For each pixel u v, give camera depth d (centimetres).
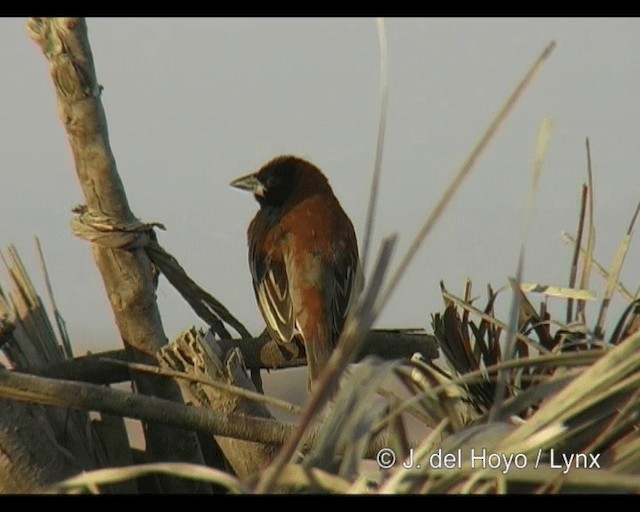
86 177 1081
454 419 630
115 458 1018
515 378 864
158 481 1027
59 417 995
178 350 1018
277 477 521
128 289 1077
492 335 921
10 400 920
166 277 1124
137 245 1086
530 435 581
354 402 587
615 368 593
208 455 1077
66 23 1059
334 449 583
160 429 1028
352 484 567
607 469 609
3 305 1084
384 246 538
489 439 580
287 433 931
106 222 1081
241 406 1001
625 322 895
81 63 1067
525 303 927
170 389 1070
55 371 1051
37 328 1077
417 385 635
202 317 1178
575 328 897
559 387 634
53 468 934
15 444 919
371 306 533
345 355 529
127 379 1078
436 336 926
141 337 1080
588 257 934
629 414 622
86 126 1073
